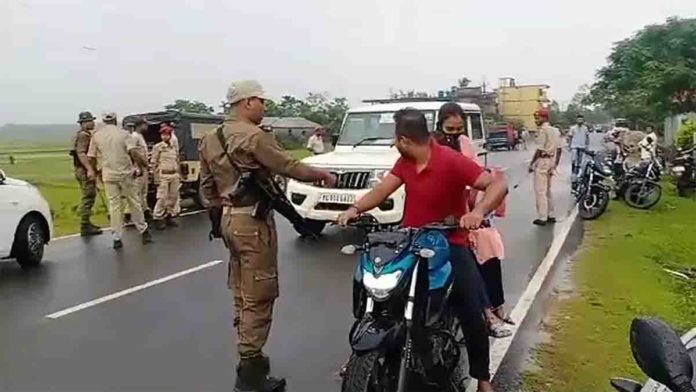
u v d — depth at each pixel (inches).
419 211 180.2
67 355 238.7
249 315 209.3
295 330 264.4
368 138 472.1
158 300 309.4
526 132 1978.3
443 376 185.2
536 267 374.6
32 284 340.8
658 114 1025.5
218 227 217.8
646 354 89.6
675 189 748.6
